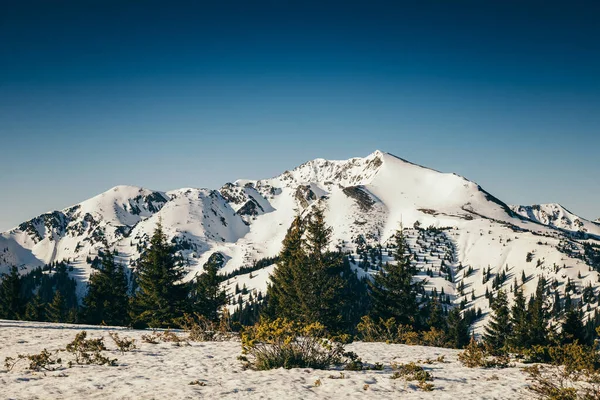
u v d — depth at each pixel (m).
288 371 12.55
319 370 12.88
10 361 13.51
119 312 59.44
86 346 15.49
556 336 43.59
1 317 67.25
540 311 50.69
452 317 66.19
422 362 15.81
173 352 16.52
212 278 54.53
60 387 10.09
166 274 45.62
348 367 13.50
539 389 10.52
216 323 25.08
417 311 44.97
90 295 60.28
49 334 20.66
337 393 9.98
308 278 41.34
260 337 13.82
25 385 10.21
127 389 9.98
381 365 13.77
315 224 43.28
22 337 19.12
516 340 49.66
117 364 13.65
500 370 14.05
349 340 21.47
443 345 29.78
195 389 10.04
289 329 13.84
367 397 9.68
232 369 13.11
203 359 14.95
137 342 19.23
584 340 45.88
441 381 11.79
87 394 9.45
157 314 44.25
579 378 12.47
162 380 11.12
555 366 14.84
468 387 11.12
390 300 45.59
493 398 10.00
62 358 14.44
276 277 49.66
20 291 70.31
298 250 43.69
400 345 22.78
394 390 10.49
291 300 43.22
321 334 14.55
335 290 41.50
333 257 43.59
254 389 10.14
